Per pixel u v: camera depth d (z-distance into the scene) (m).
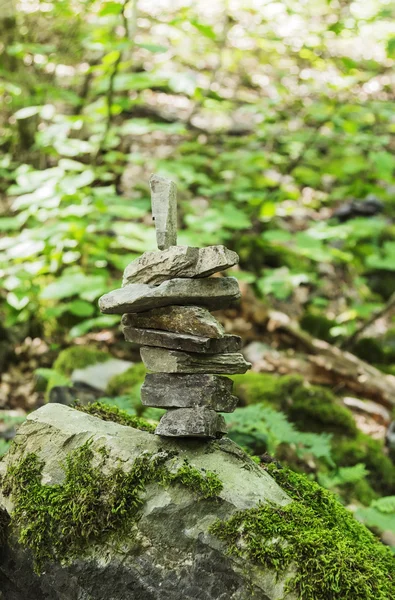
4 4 3.35
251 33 3.80
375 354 3.29
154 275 1.50
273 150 4.19
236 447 1.55
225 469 1.50
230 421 2.04
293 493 1.59
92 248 2.78
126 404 2.07
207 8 4.46
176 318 1.50
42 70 3.89
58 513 1.49
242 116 4.77
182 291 1.46
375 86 4.95
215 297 1.49
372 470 2.38
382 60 5.02
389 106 3.57
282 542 1.42
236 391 2.56
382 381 2.87
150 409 2.07
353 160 3.88
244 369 1.53
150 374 1.54
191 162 3.63
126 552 1.46
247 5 3.74
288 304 3.46
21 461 1.56
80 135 3.63
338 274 3.78
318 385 2.87
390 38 3.10
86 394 2.37
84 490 1.49
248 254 3.63
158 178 1.52
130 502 1.47
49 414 1.61
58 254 2.66
